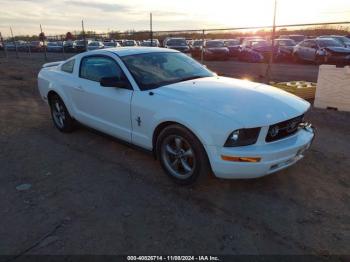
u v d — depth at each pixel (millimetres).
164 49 5047
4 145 5137
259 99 3578
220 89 3805
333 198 3453
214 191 3594
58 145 5105
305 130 3766
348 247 2689
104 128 4613
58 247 2701
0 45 41781
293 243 2738
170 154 3732
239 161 3139
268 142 3291
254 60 21391
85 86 4773
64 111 5449
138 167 4238
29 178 3971
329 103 7418
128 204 3348
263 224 2998
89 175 4027
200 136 3248
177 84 4020
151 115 3748
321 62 18531
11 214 3191
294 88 8180
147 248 2688
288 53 20719
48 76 5660
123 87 4090
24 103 8398
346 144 5078
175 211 3213
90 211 3223
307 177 3926
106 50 4680
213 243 2744
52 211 3232
